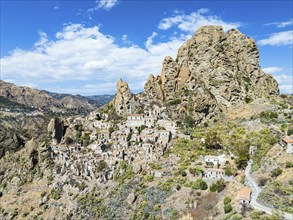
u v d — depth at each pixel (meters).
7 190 195.62
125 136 195.88
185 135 188.88
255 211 100.62
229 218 102.50
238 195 112.25
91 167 176.50
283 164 128.12
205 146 171.75
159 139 185.12
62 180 181.75
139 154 173.62
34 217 167.50
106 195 157.38
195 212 121.38
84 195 163.88
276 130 169.38
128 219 134.88
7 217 173.50
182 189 137.00
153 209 131.75
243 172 139.75
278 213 97.19
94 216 147.50
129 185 153.38
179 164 157.75
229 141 175.62
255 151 157.38
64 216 159.50
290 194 105.62
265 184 122.00
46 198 175.38
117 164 173.12
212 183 136.12
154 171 154.00
